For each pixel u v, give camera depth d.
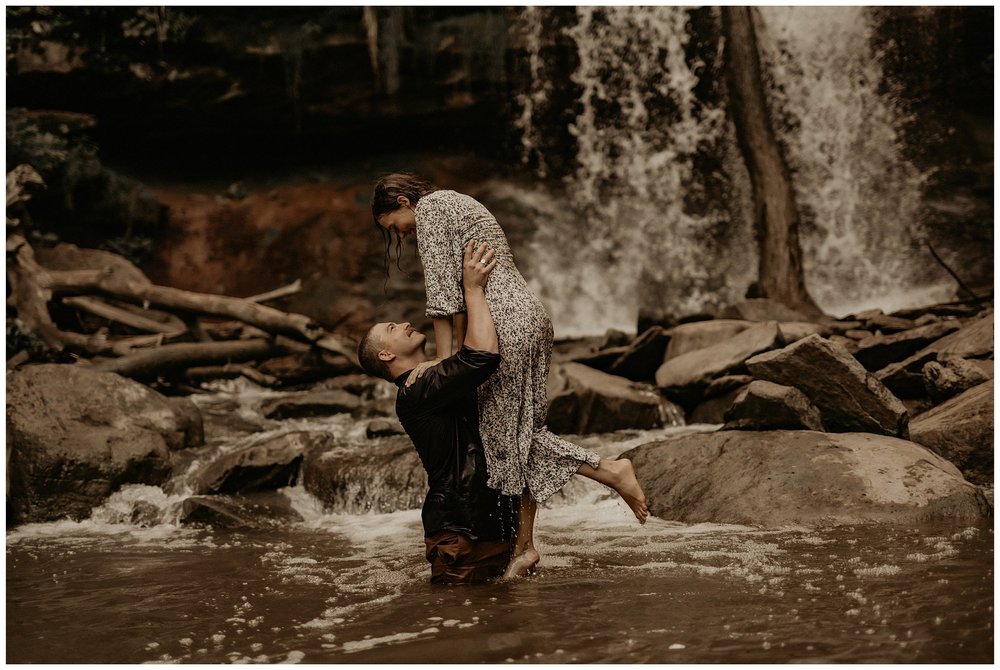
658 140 14.86
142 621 3.25
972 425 5.02
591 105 14.89
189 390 8.78
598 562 3.82
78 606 3.48
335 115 14.33
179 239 13.22
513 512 3.70
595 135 14.96
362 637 2.95
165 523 5.19
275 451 5.73
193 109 13.98
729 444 5.00
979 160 13.45
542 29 14.41
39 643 3.03
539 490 3.65
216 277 12.89
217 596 3.56
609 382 7.06
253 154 14.96
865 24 14.10
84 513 5.42
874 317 7.84
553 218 14.49
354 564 4.07
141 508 5.30
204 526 5.08
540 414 3.71
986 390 5.39
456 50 14.19
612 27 14.58
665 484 4.89
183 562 4.22
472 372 3.47
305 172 14.66
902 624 2.82
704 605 3.11
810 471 4.62
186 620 3.24
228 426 7.05
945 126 13.85
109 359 8.61
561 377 6.81
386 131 14.76
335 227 13.33
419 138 14.96
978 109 13.95
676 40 14.59
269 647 2.89
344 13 13.83
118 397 6.19
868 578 3.35
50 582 3.90
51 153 11.88
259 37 13.75
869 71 14.15
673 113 14.83
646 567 3.69
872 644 2.65
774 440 4.94
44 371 6.17
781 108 14.45
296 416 7.80
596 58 14.66
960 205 13.31
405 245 13.02
